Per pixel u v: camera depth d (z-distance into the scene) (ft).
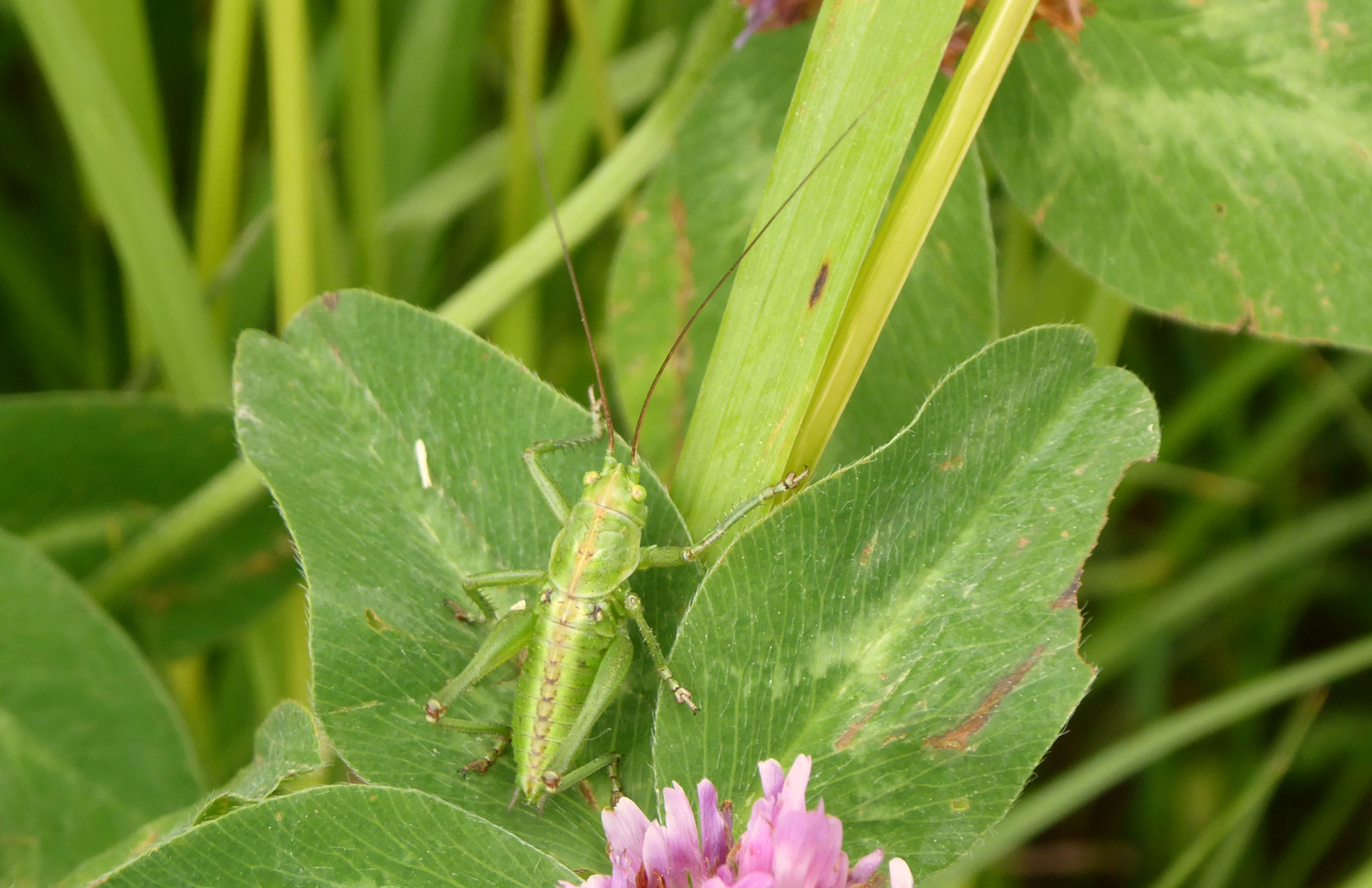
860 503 0.70
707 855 0.68
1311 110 0.75
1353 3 0.75
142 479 0.88
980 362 0.70
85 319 1.07
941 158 0.72
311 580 0.71
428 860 0.69
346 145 0.98
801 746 0.70
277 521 0.87
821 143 0.72
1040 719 0.69
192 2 1.08
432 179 1.00
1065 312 0.85
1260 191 0.76
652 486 0.74
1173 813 0.94
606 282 1.02
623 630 0.72
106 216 0.86
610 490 0.73
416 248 1.00
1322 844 0.92
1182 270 0.76
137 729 0.81
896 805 0.69
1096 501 0.70
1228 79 0.76
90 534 0.89
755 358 0.72
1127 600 0.98
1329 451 1.01
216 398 0.88
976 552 0.70
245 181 1.06
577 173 0.95
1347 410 0.99
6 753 0.80
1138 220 0.77
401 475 0.73
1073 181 0.77
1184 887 0.91
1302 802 0.93
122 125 0.86
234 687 0.95
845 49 0.72
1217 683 0.99
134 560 0.87
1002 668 0.70
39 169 1.07
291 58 0.84
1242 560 0.92
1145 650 0.96
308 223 0.86
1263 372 0.94
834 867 0.67
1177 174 0.76
